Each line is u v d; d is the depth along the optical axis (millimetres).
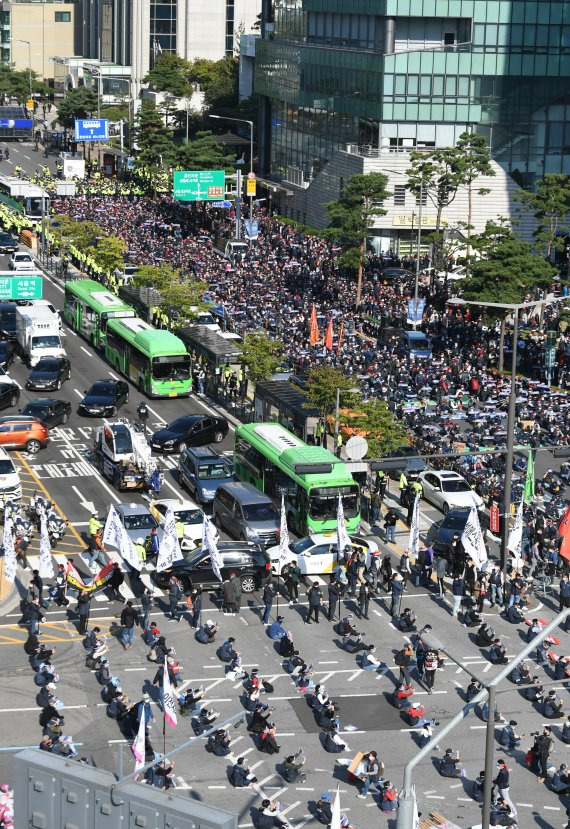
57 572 118000
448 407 167000
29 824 55688
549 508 132875
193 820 52562
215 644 106688
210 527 112000
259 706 91750
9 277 199750
